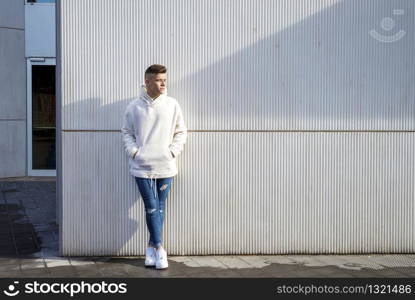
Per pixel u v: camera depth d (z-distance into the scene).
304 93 5.62
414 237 5.78
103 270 5.19
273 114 5.62
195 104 5.57
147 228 5.62
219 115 5.59
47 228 6.98
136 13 5.49
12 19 11.52
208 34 5.54
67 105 5.49
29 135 11.88
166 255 5.42
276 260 5.53
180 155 5.59
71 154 5.54
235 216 5.66
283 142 5.64
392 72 5.67
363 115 5.67
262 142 5.63
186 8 5.52
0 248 5.98
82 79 5.49
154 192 5.23
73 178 5.55
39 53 11.77
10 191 9.98
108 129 5.53
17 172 11.82
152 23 5.50
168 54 5.52
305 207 5.69
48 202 8.88
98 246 5.62
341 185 5.70
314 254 5.73
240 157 5.63
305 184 5.68
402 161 5.73
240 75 5.58
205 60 5.55
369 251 5.76
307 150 5.66
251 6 5.55
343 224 5.72
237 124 5.60
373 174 5.71
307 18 5.59
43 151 11.99
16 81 11.67
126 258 5.60
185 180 5.60
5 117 11.56
